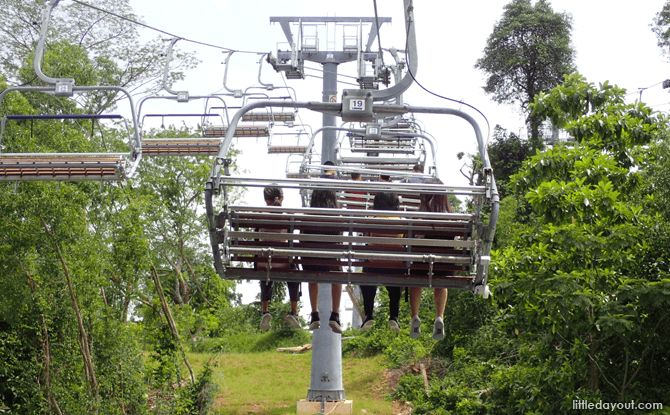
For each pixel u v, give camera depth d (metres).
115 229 16.86
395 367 25.30
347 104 6.09
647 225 11.04
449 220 6.13
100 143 20.20
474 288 6.23
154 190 29.25
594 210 10.27
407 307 27.72
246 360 30.12
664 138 12.47
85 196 15.58
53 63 22.12
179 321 19.27
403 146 15.80
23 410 15.95
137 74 30.19
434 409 19.66
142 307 19.41
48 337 16.03
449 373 21.91
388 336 27.41
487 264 5.97
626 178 11.18
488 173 5.79
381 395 22.83
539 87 40.16
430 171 9.29
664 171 11.80
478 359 20.55
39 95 20.92
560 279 9.57
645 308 10.43
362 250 6.20
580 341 10.72
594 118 11.28
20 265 14.91
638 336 10.59
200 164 29.53
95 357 16.17
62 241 14.80
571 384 10.65
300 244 6.17
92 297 15.72
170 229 29.48
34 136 15.95
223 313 26.64
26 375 15.46
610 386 11.05
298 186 5.66
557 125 12.00
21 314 15.21
